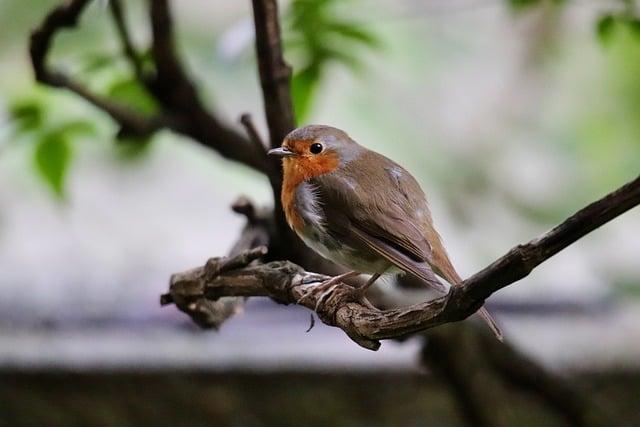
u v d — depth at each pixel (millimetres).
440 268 7309
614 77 13453
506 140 13469
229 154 8414
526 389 9594
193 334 10398
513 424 10148
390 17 8945
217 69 12203
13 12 12359
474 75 13609
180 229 12320
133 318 10680
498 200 12734
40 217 12266
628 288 11438
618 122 13289
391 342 9641
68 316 10609
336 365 9773
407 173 7980
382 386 9820
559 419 10203
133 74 8219
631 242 12648
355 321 5734
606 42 7891
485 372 9000
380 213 7512
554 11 12562
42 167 7973
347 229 7566
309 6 7805
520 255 4383
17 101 8180
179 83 8102
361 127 12883
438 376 9281
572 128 13492
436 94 13297
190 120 8234
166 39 7871
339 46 8016
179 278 6867
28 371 9492
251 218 7902
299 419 9773
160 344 10086
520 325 10906
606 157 13117
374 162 7938
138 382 9602
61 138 7902
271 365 9711
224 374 9680
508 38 13805
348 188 7652
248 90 12250
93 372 9539
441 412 9898
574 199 12719
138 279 11484
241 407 9719
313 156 7824
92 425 9578
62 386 9555
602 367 10047
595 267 11891
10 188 12211
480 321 9047
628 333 10633
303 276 6422
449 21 13484
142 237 12109
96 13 10477
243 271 6645
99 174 12586
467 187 12859
